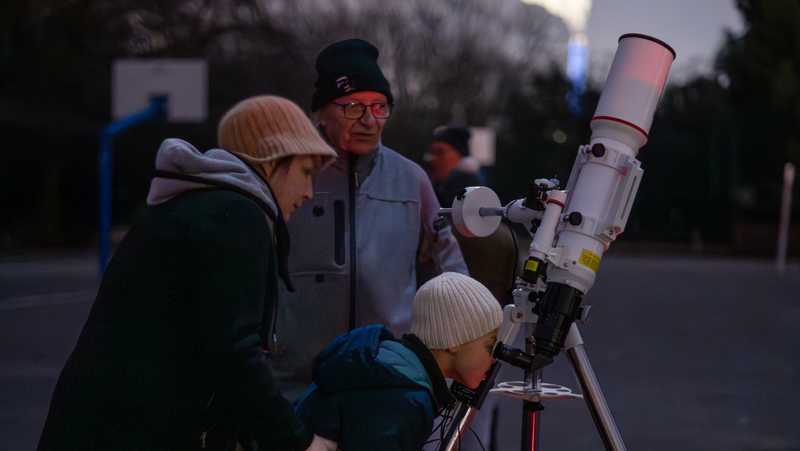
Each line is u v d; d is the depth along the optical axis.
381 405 3.64
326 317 4.87
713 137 61.19
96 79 46.25
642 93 3.82
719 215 61.62
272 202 3.69
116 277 3.49
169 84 25.56
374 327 3.84
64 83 46.25
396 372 3.67
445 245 5.28
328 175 4.96
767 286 29.48
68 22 45.84
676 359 14.35
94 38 46.50
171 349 3.43
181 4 47.56
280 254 3.77
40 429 9.48
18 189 48.97
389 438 3.60
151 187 3.60
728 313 21.11
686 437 9.52
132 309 3.44
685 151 61.94
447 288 3.83
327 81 4.95
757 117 58.16
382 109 4.98
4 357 13.87
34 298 22.48
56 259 37.94
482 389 3.92
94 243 47.31
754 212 59.78
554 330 3.75
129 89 25.69
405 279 5.02
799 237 57.03
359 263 4.87
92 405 3.38
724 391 11.92
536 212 3.96
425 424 3.68
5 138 46.84
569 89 63.41
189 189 3.55
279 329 4.89
